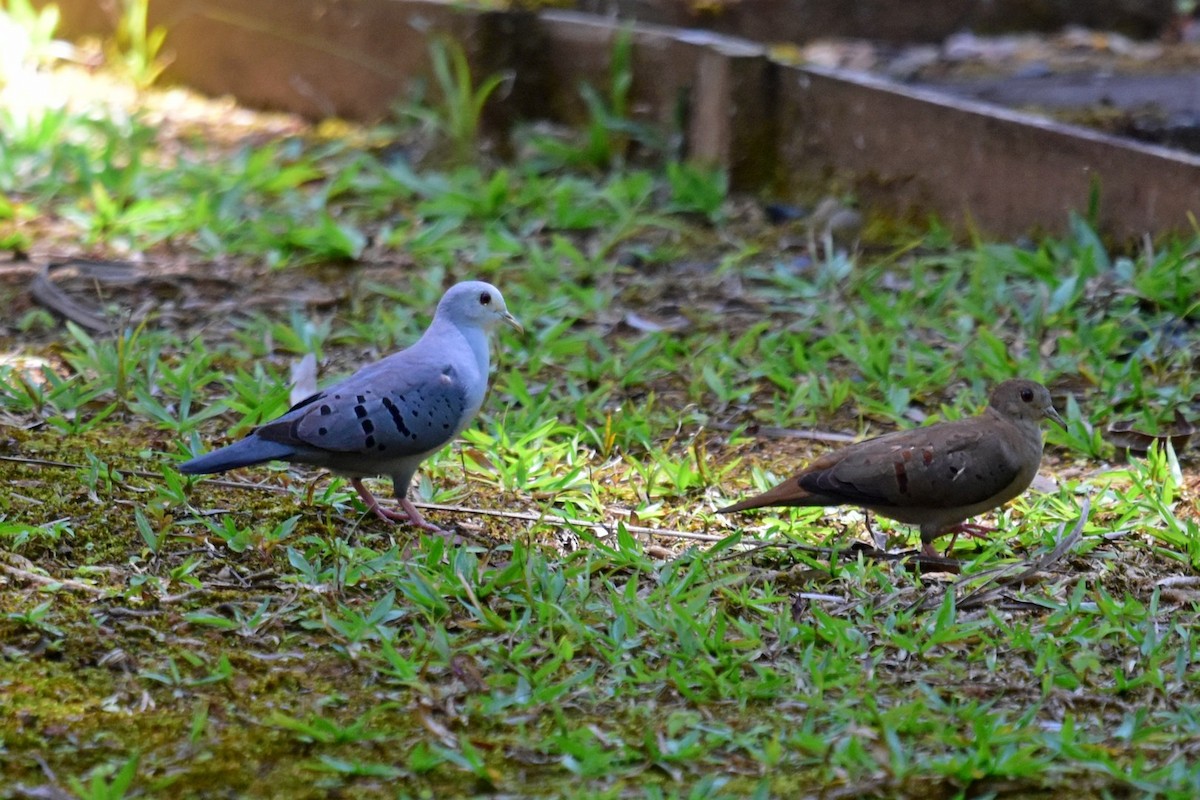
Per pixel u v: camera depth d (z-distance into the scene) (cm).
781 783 705
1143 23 2259
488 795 696
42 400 1142
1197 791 689
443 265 1488
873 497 919
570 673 801
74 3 2195
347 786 701
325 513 990
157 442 1096
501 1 1912
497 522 996
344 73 1956
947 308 1385
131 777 684
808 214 1647
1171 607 885
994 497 933
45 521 949
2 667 784
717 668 804
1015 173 1518
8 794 678
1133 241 1452
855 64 2028
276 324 1344
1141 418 1158
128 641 816
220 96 2069
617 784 700
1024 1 2228
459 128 1795
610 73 1820
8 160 1723
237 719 751
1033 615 876
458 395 978
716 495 1047
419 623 848
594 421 1178
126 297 1411
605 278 1471
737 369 1267
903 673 808
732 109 1700
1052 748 725
